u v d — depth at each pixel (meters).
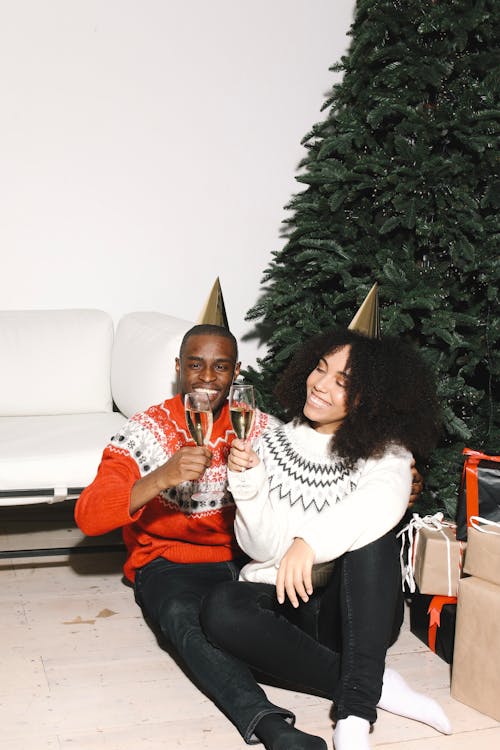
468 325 2.37
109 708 1.80
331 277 2.50
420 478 2.06
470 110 2.35
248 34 3.27
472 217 2.32
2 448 2.40
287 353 2.53
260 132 3.34
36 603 2.33
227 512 2.05
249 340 3.45
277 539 1.77
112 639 2.13
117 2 3.10
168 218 3.28
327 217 2.56
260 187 3.37
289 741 1.56
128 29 3.13
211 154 3.29
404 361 1.84
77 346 2.96
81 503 1.91
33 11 3.01
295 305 2.62
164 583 2.00
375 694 1.62
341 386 1.80
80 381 2.94
